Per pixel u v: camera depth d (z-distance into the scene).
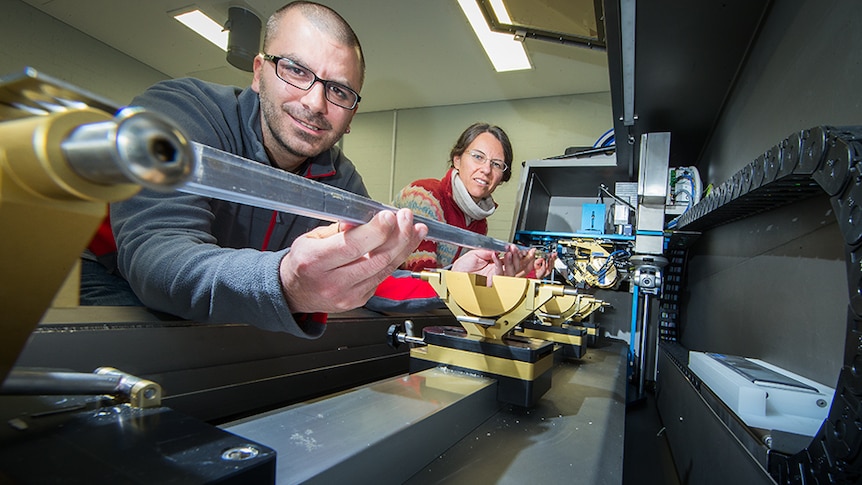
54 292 0.18
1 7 2.65
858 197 0.43
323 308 0.52
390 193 4.29
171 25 3.01
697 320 1.86
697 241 2.01
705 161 2.07
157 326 0.58
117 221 0.65
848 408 0.44
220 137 0.93
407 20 2.84
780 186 0.75
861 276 0.43
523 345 0.79
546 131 3.79
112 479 0.22
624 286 2.34
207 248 0.58
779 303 0.98
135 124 0.14
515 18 2.28
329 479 0.39
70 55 3.00
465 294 0.86
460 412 0.63
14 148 0.15
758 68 1.21
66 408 0.29
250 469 0.25
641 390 1.98
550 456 0.59
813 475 0.51
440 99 4.02
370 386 0.68
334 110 1.00
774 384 0.78
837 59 0.76
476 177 1.92
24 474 0.21
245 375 0.69
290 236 1.14
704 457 0.96
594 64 3.19
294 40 0.92
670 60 1.37
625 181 2.50
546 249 2.20
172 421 0.29
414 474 0.52
